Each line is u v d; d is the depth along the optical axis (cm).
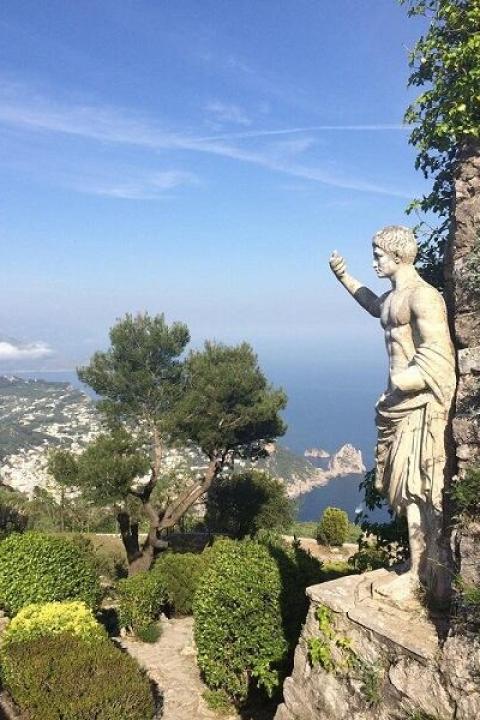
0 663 686
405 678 431
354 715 465
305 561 777
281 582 718
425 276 732
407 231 507
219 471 1811
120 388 1666
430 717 409
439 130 608
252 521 2053
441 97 675
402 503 504
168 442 1700
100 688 586
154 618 1048
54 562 959
